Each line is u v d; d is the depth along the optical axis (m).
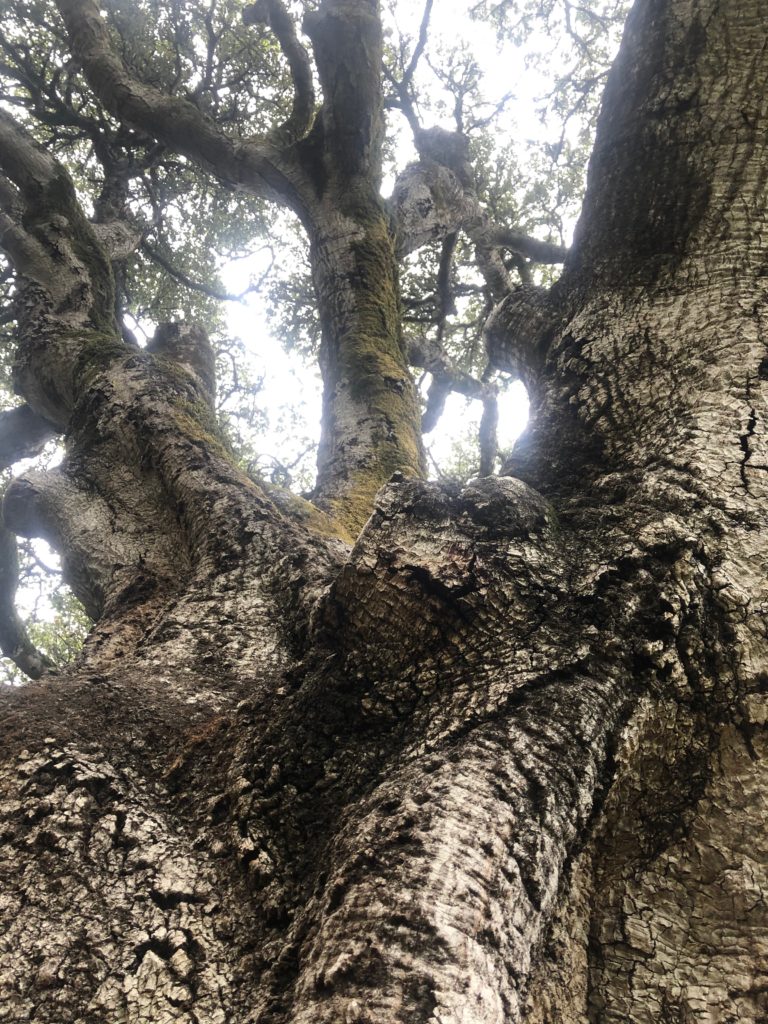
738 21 2.67
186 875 1.33
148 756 1.65
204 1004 1.12
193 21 7.96
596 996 1.20
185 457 2.95
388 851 1.15
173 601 2.45
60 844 1.36
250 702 1.74
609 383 2.23
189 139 5.43
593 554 1.64
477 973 0.99
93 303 4.70
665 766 1.41
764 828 1.34
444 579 1.56
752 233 2.38
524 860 1.14
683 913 1.30
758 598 1.53
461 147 6.73
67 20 5.82
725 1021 1.17
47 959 1.17
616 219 2.60
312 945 1.10
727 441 1.86
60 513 3.04
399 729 1.48
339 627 1.69
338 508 3.83
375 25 4.86
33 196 5.07
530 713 1.34
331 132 5.11
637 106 2.72
